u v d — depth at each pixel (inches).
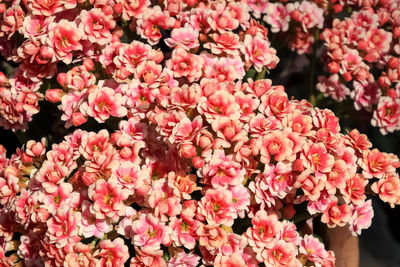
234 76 16.1
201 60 16.0
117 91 15.9
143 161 15.7
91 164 14.8
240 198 14.9
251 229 14.9
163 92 15.6
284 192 15.0
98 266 14.5
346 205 15.2
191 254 15.0
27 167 15.9
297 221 16.1
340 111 20.0
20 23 16.2
